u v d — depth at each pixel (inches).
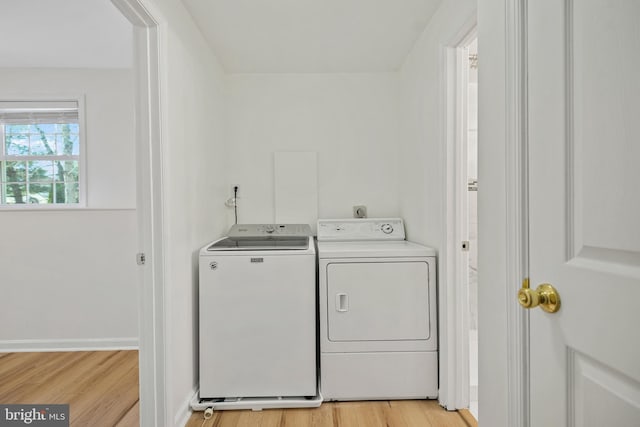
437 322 72.2
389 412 68.4
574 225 26.6
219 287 70.2
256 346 70.5
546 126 29.0
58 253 99.7
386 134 103.1
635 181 21.5
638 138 21.3
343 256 71.9
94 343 100.0
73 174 115.4
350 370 71.3
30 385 80.1
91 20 82.4
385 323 71.7
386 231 94.7
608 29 23.2
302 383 70.8
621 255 22.8
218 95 93.6
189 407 67.9
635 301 21.4
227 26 75.5
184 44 67.2
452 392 68.3
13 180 114.4
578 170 26.1
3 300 99.0
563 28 26.8
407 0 67.0
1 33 88.0
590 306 24.6
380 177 103.3
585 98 25.2
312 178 102.7
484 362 38.9
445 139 67.6
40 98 109.5
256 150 102.5
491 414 37.5
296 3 67.7
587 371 25.5
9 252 99.0
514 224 33.0
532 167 30.8
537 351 30.3
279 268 71.0
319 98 102.9
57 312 99.9
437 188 71.5
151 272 56.1
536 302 28.6
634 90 21.5
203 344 69.8
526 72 31.8
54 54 100.5
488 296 37.9
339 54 90.7
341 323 71.5
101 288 100.5
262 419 66.5
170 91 59.7
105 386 79.5
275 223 102.4
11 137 114.1
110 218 100.6
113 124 110.4
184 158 66.6
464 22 58.0
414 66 86.0
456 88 67.1
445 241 68.2
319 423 65.1
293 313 71.0
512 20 32.9
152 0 52.4
